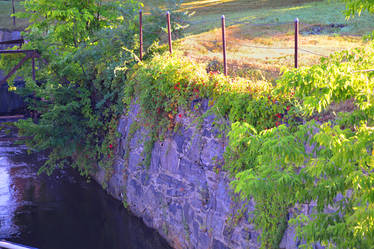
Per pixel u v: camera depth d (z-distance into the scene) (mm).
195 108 11211
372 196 4598
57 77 18297
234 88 10086
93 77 17672
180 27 16484
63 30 21344
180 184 11891
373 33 6012
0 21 42438
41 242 12633
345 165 4898
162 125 12719
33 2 22969
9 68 22703
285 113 8898
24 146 23484
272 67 12570
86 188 17453
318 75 4664
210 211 10547
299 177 5242
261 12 24625
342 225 5035
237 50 16078
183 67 11938
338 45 14344
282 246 8422
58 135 16656
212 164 10539
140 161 14141
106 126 16891
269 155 5262
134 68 14719
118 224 13953
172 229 12203
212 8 30750
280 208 8375
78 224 13898
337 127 4758
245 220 9406
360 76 4852
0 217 14508
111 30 16734
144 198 13867
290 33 17734
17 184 17750
